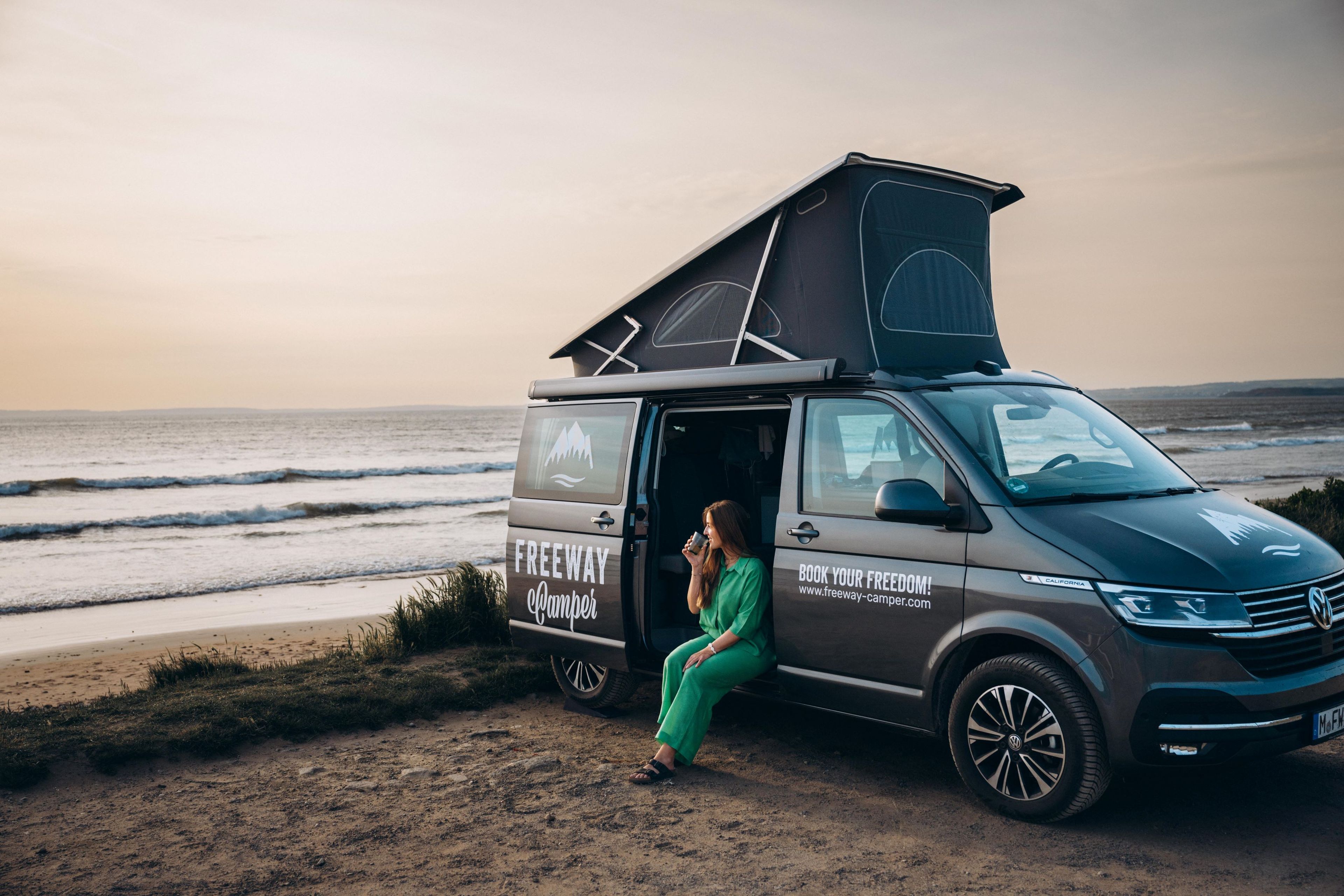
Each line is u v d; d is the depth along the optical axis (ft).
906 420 14.98
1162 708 12.03
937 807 14.47
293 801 15.47
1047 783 13.15
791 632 15.88
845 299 16.34
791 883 11.96
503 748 18.30
